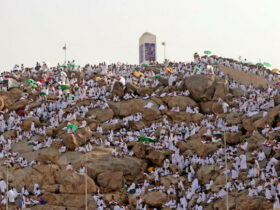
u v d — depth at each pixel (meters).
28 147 44.22
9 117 51.06
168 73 59.69
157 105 50.62
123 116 50.41
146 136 45.84
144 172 41.75
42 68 63.50
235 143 42.47
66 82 59.78
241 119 45.09
